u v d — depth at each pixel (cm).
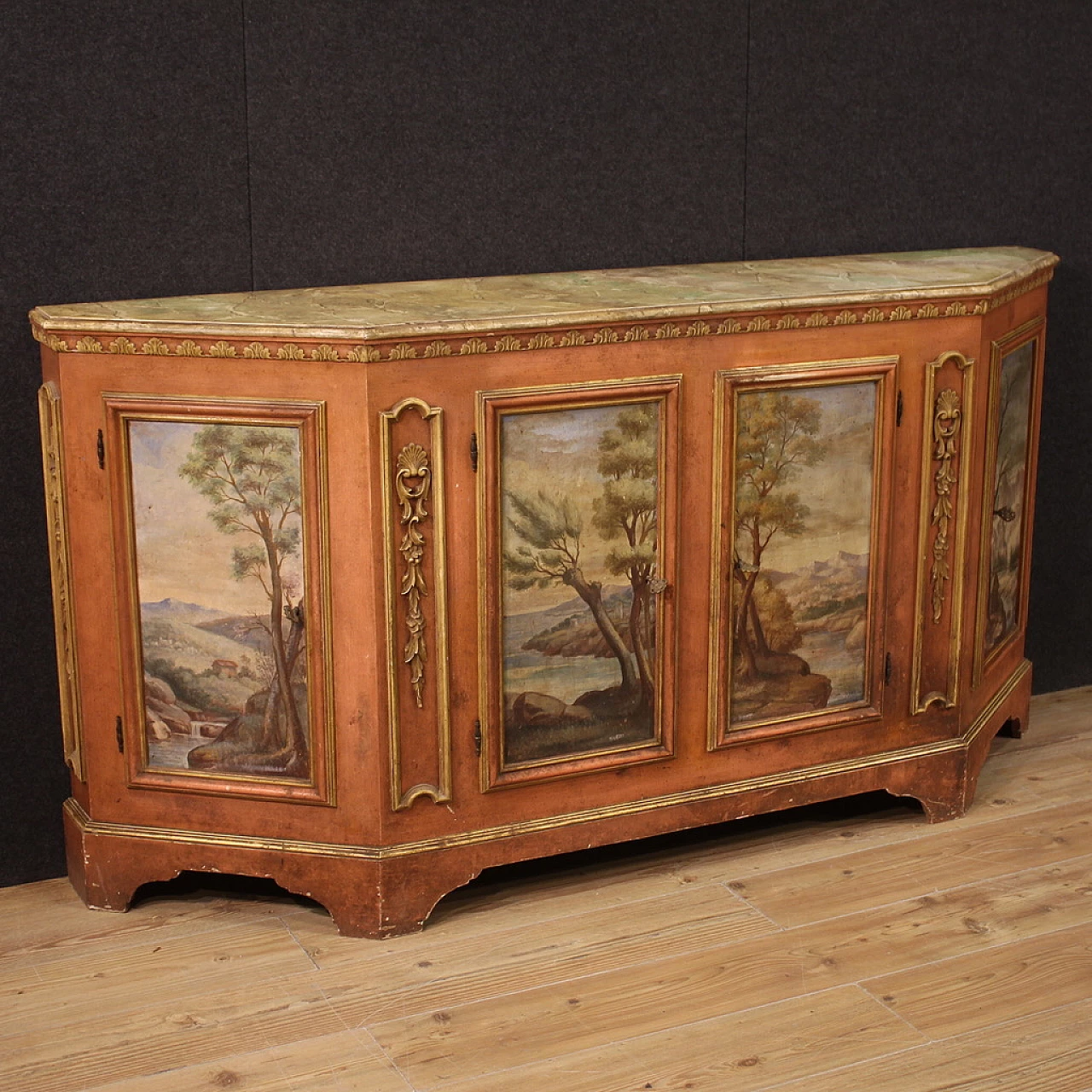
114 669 284
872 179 362
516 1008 259
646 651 297
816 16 346
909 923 286
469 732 285
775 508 302
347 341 258
